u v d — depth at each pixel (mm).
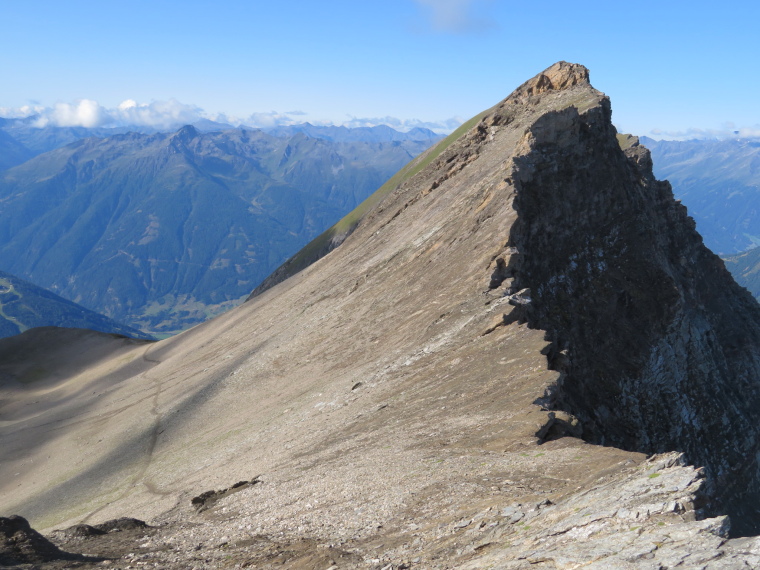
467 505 22344
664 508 14977
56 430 102875
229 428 66625
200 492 46406
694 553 12641
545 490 21875
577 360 56562
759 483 64375
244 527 29734
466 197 82812
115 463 73938
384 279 82688
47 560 26266
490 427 31531
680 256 85500
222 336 120000
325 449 40844
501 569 15266
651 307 66750
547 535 16266
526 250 61969
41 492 73500
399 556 19656
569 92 104188
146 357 141125
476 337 47344
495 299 51875
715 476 59594
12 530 28141
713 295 90375
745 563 11680
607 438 51406
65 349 170250
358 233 128125
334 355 70312
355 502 27469
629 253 70000
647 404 59906
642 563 12891
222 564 24109
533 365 37531
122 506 53938
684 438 60281
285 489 34531
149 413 88312
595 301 64438
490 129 113938
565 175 71062
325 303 93000
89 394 124500
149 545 29344
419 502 24594
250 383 80062
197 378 95312
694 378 66250
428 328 55156
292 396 65312
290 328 93188
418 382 45250
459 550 18344
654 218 80312
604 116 80750
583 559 13953
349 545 22453
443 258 70250
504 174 69500
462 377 41469
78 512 59406
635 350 62188
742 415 69438
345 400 51656
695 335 70062
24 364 162000
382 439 36938
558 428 30234
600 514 15969
